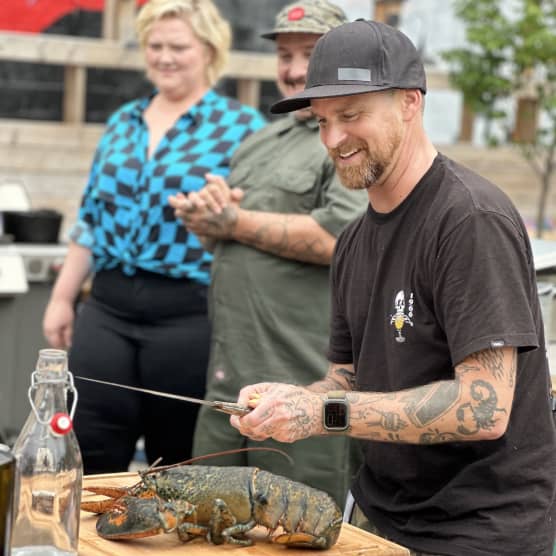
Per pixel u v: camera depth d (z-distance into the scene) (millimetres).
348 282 2760
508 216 2430
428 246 2465
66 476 2188
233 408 2322
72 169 6711
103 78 7152
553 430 2596
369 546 2340
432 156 2564
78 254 4812
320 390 2867
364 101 2455
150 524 2229
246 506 2264
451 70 7699
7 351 5758
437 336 2500
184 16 4480
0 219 5883
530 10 7215
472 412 2355
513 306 2369
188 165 4363
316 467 3773
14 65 6922
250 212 3801
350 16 7609
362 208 3781
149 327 4383
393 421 2379
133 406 4441
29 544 2176
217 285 3961
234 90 7441
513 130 7891
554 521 2566
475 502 2518
